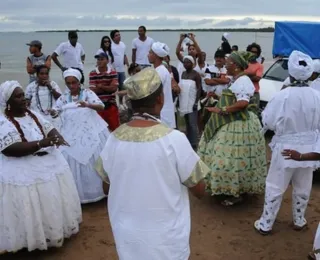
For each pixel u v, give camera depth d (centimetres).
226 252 454
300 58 435
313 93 439
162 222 274
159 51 624
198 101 784
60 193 445
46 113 609
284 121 443
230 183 529
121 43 1134
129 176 273
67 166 461
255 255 449
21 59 3375
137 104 279
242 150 523
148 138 271
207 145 546
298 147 443
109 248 464
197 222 521
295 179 480
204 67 878
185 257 289
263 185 547
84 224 517
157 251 274
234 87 518
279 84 947
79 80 564
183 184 285
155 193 271
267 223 486
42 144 403
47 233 435
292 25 983
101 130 562
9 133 402
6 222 412
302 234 492
